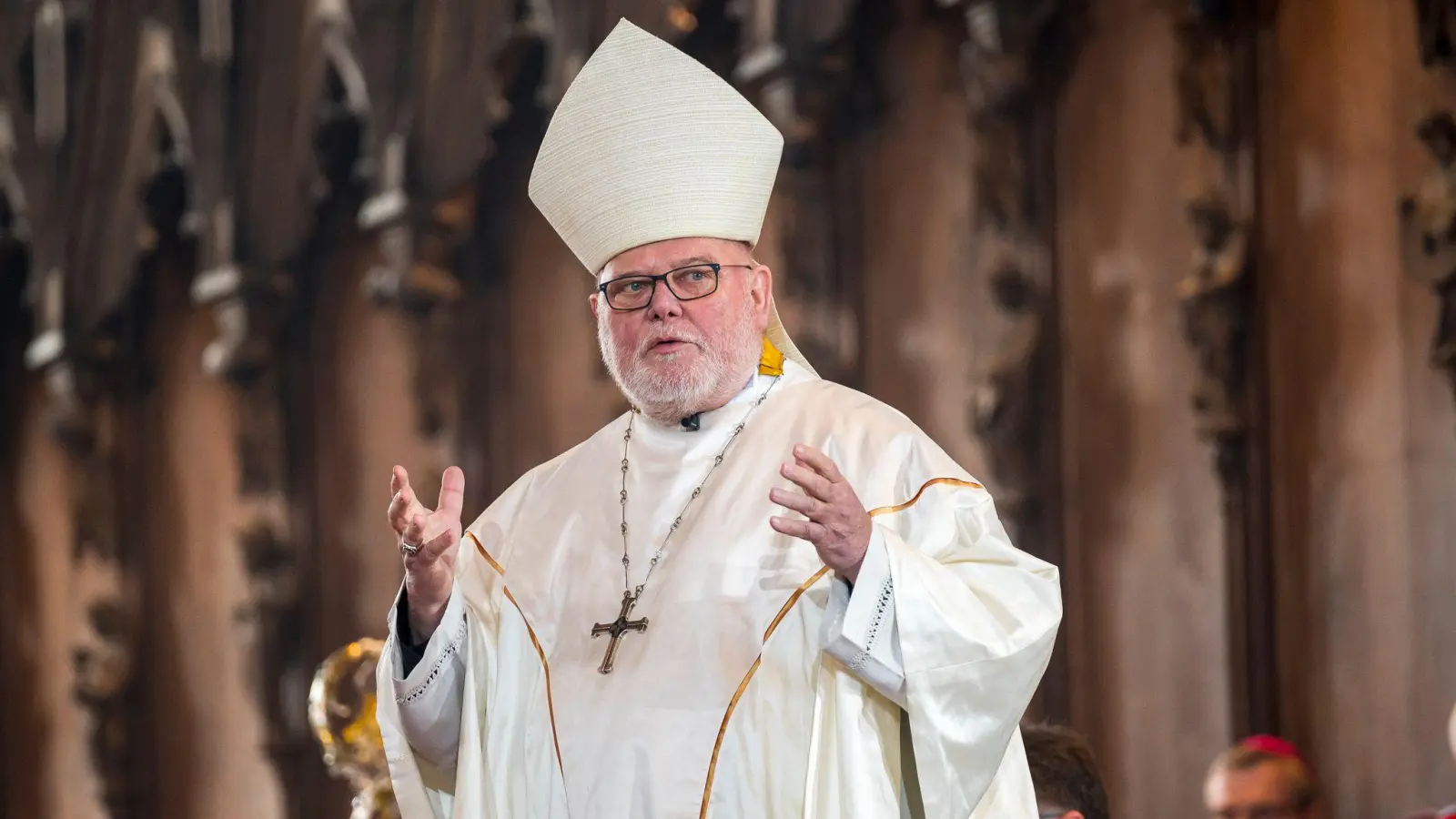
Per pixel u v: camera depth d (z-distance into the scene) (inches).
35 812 1066.1
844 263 679.7
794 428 306.2
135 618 991.6
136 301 1001.5
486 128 812.0
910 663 267.9
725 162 307.1
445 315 818.8
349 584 885.8
